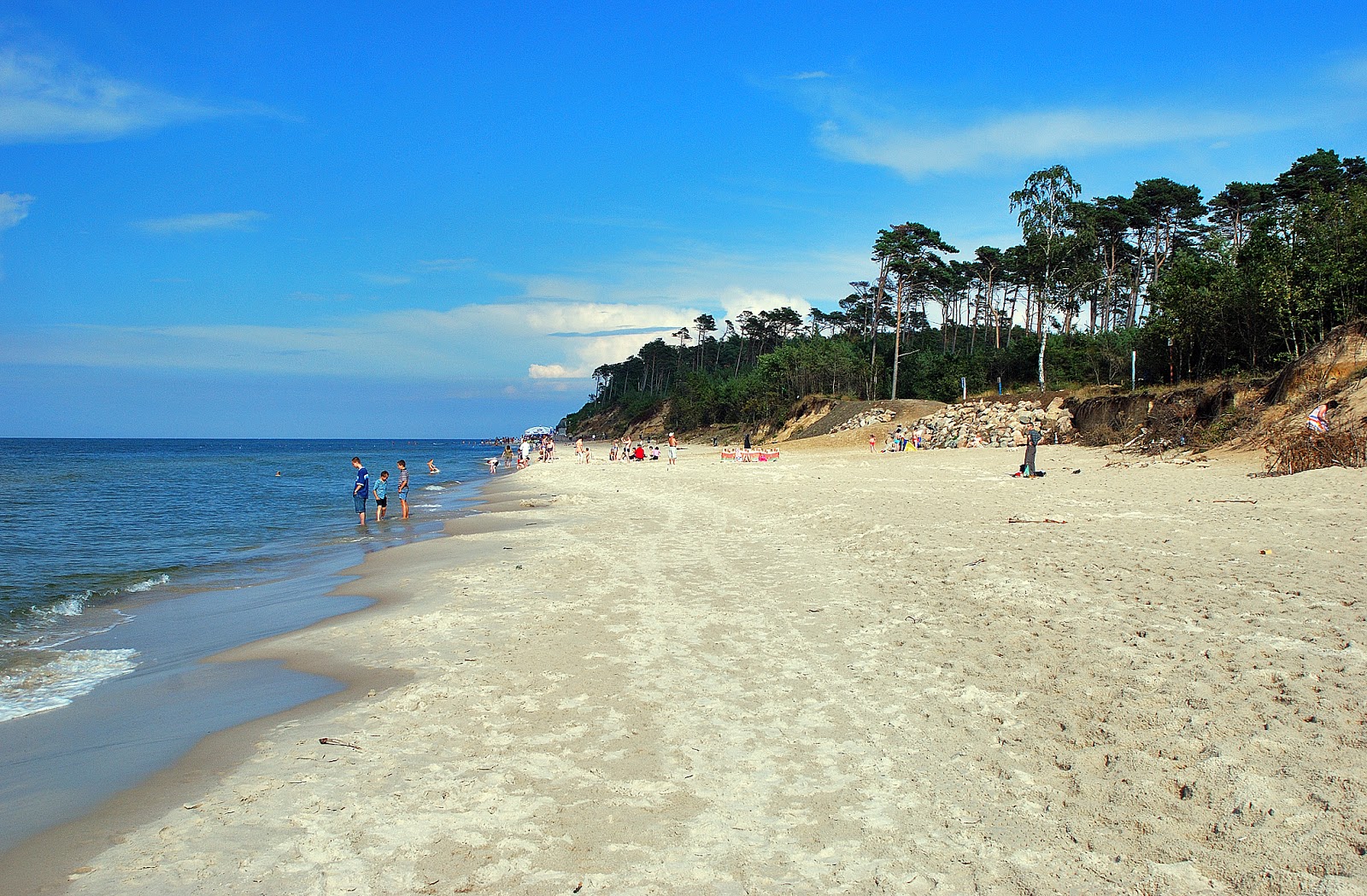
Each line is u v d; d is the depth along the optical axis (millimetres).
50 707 6668
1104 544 10797
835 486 23578
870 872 3566
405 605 10062
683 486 27453
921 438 43875
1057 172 45031
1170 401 30562
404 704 6102
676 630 8000
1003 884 3416
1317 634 6164
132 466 64125
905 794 4305
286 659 7797
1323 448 17797
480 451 126625
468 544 15578
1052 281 47250
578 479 35656
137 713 6406
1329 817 3605
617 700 5992
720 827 4035
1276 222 33688
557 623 8469
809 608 8672
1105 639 6527
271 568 14156
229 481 42531
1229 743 4438
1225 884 3268
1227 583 8070
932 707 5492
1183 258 36969
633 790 4477
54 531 19938
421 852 3879
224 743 5574
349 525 20781
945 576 9586
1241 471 19500
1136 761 4375
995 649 6609
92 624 9984
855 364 71125
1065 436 37031
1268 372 29266
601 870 3676
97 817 4496
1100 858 3551
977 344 90812
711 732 5281
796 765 4719
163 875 3762
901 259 59094
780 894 3422
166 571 13891
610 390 167250
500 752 5086
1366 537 10109
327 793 4582
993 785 4324
